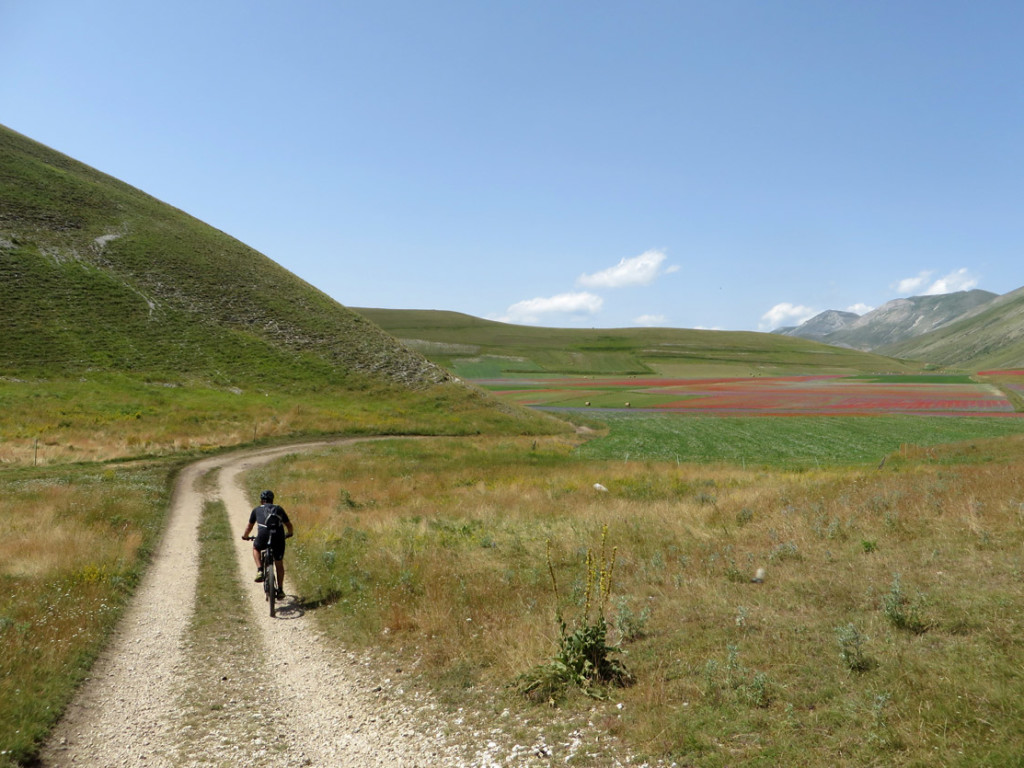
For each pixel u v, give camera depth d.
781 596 8.23
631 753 5.08
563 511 18.89
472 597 10.20
